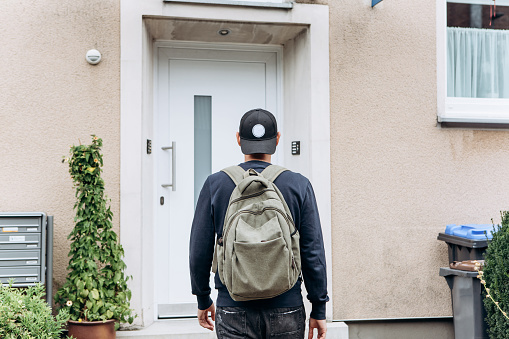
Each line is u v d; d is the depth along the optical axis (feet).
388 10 16.71
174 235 16.78
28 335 11.53
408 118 16.72
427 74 16.89
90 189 13.97
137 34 15.24
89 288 13.64
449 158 16.89
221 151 17.21
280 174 8.86
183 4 15.37
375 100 16.53
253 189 8.46
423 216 16.66
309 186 8.90
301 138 16.58
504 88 17.92
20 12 14.98
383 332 16.40
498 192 17.11
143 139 15.35
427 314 16.53
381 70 16.61
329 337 15.38
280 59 17.62
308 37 16.16
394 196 16.53
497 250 12.55
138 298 15.02
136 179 15.14
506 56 17.97
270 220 8.12
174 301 16.66
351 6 16.48
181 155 16.96
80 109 15.11
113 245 14.11
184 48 17.04
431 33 16.96
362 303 16.22
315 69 16.08
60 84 15.07
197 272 8.71
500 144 17.20
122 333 14.57
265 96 17.53
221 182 8.77
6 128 14.87
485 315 13.52
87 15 15.17
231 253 8.03
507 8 18.01
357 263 16.24
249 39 17.01
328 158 16.10
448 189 16.84
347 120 16.34
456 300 14.30
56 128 15.03
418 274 16.55
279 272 7.91
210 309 9.25
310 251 8.55
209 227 8.72
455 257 15.84
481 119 16.93
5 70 14.89
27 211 14.87
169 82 16.98
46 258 14.21
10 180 14.84
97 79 15.17
